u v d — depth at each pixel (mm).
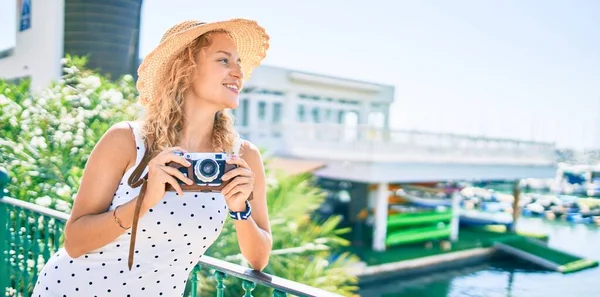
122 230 1110
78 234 1126
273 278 1349
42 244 3307
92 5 7785
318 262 5160
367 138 13062
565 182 27078
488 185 20734
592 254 15469
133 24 8227
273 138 17047
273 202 5246
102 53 7898
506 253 15102
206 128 1357
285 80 19797
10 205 2799
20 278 2754
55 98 4707
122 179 1188
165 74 1312
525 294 11469
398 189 15203
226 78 1289
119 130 1187
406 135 13789
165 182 1065
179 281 1320
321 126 14969
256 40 1561
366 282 11516
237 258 4367
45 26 9531
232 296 4484
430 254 13805
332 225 5496
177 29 1385
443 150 15094
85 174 1159
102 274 1214
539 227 20312
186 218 1190
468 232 17812
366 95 23281
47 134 4324
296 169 13047
